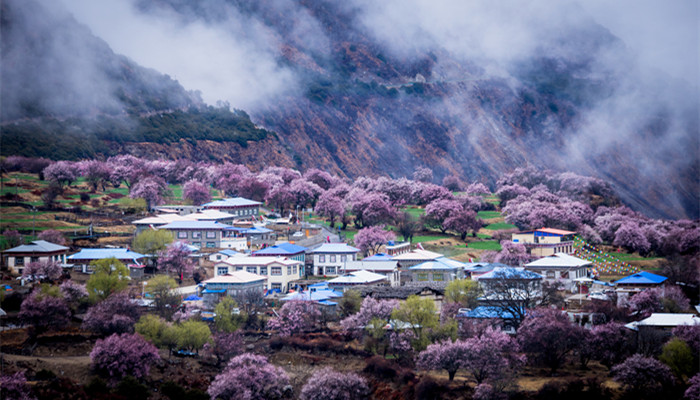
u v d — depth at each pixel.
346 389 125.75
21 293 165.75
